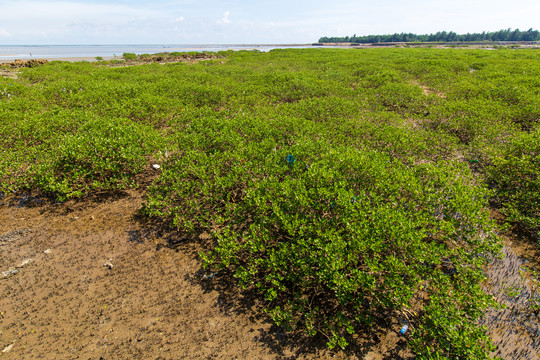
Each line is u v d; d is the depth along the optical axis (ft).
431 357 13.91
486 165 34.76
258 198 22.77
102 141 31.50
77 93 57.31
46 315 17.28
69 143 31.24
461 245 22.13
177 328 16.89
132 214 26.84
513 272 20.95
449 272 20.25
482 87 61.05
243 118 40.24
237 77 85.05
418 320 17.01
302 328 17.08
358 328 17.11
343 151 28.73
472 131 40.75
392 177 23.79
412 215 20.80
